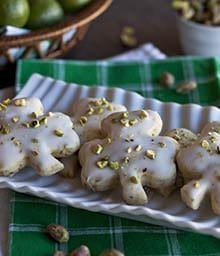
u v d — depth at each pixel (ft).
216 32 2.10
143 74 1.97
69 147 1.44
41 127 1.45
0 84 2.00
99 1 2.03
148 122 1.46
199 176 1.36
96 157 1.41
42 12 1.94
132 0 2.48
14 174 1.46
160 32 2.33
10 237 1.40
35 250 1.38
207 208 1.37
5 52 1.90
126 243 1.40
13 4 1.87
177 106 1.68
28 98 1.54
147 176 1.38
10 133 1.44
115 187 1.42
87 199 1.41
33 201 1.48
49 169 1.41
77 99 1.75
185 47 2.21
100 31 2.31
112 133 1.45
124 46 2.24
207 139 1.41
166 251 1.38
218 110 1.66
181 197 1.38
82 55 2.19
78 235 1.42
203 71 1.96
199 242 1.40
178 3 2.20
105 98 1.69
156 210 1.37
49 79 1.81
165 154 1.40
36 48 1.96
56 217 1.45
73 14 2.04
